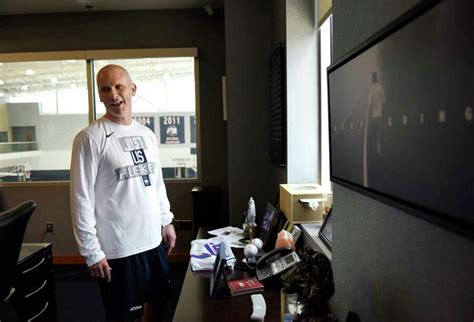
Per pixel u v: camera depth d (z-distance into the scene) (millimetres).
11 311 1622
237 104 2938
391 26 696
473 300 513
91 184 1710
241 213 2996
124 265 1757
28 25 3779
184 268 3658
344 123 1003
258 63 2902
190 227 3891
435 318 614
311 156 2223
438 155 565
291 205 1787
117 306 1770
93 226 1695
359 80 884
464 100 499
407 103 655
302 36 2184
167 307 2779
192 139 3910
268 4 2863
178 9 3758
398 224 744
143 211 1817
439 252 597
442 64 547
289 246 1561
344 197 1093
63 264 3848
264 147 2953
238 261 1680
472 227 491
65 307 2855
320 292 1044
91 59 3793
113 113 1818
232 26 2891
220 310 1239
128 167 1784
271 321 1158
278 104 2371
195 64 3805
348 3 1020
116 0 3477
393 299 774
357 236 988
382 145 764
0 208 3896
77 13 3764
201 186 3785
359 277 978
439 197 567
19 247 1406
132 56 3771
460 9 500
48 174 3941
